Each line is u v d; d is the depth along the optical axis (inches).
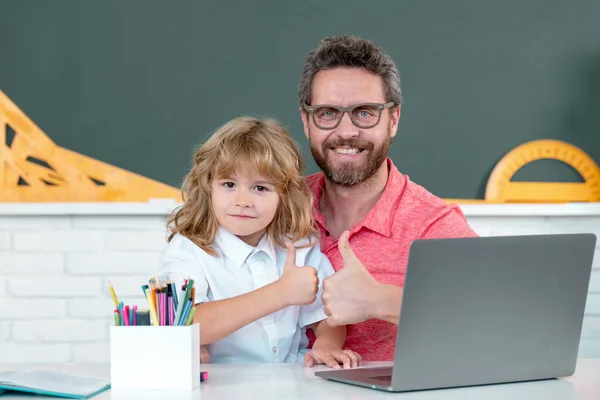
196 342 43.9
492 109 107.2
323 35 106.4
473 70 107.1
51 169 104.7
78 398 40.8
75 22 105.9
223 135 61.6
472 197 107.0
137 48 106.1
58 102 105.3
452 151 106.8
